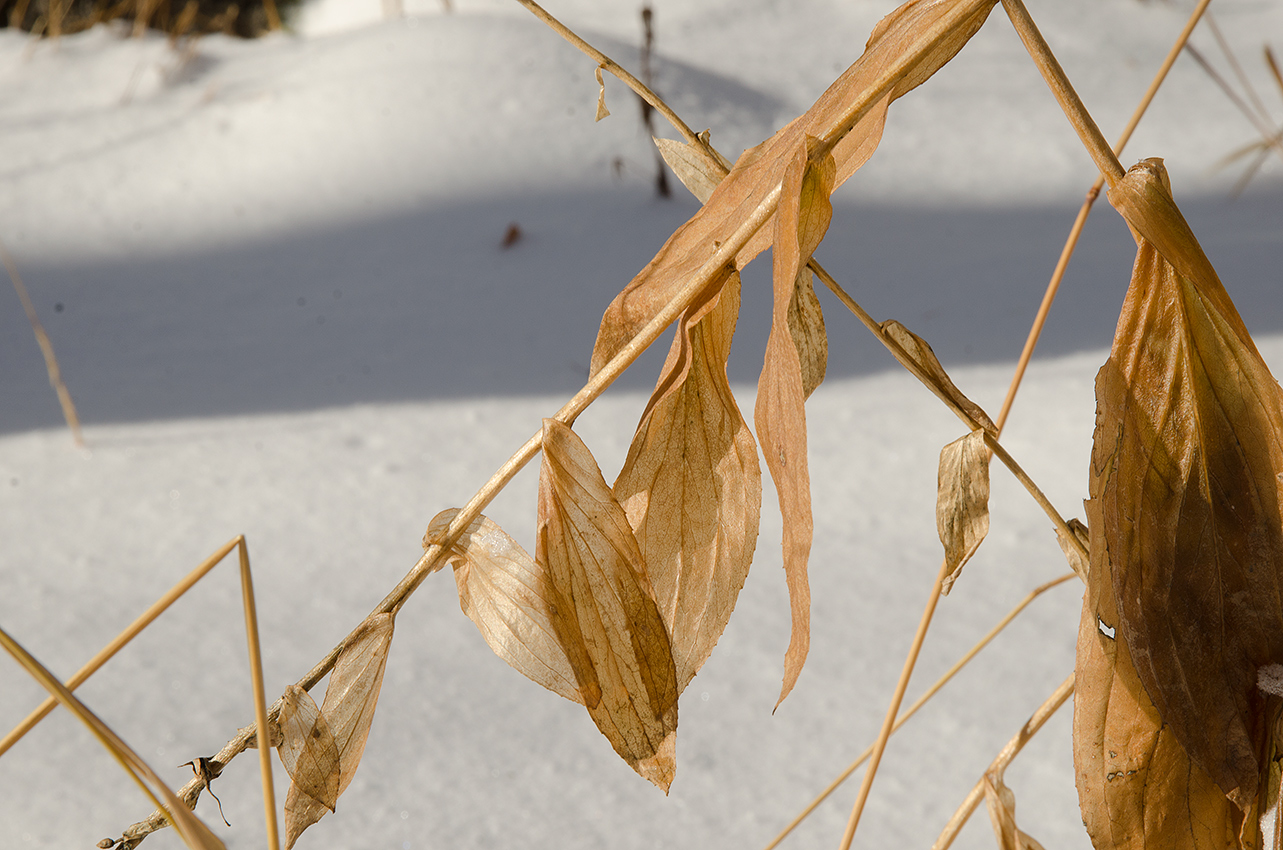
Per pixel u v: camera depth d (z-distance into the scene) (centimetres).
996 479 107
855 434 121
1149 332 45
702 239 48
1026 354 53
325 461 120
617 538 47
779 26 280
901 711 74
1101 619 46
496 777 69
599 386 46
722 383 49
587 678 47
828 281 48
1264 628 45
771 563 96
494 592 47
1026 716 72
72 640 87
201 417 133
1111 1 291
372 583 95
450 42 243
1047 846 62
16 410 136
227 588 95
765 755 70
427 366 145
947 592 47
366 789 68
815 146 44
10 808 67
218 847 43
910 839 63
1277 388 45
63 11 312
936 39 44
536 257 180
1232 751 46
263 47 276
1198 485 45
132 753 42
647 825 64
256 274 180
